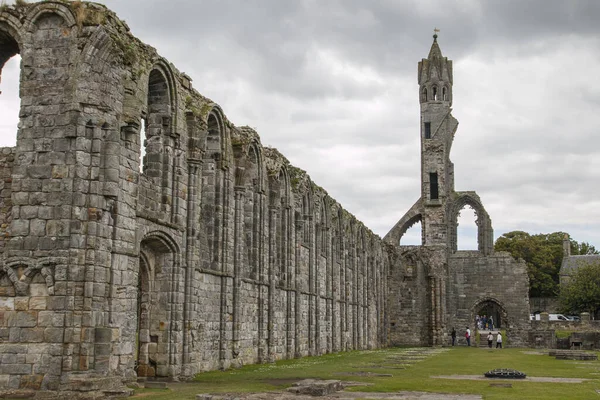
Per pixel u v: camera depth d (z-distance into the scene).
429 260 87.00
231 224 37.62
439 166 89.31
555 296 130.12
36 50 25.14
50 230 23.89
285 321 48.47
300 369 36.94
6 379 23.20
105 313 24.28
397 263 88.56
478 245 88.12
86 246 23.84
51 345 23.19
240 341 38.78
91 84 24.67
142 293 30.34
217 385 27.33
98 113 24.72
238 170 38.91
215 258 36.50
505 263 85.88
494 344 85.00
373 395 23.38
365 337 75.38
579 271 112.69
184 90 32.34
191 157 32.38
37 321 23.44
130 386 25.25
